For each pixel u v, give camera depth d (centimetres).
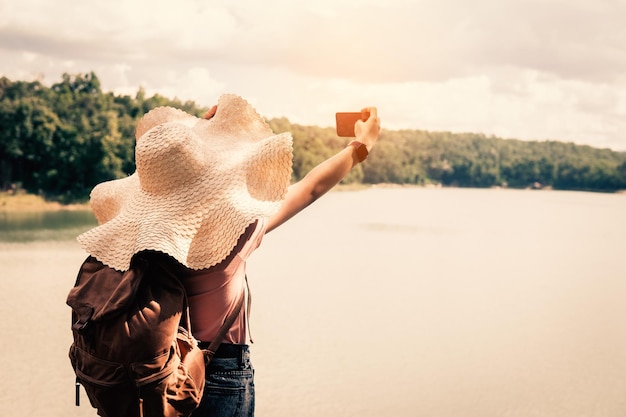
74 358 199
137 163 218
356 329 2231
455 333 2238
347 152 228
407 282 3353
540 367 1848
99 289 201
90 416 1407
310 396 1533
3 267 3541
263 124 243
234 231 207
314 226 6325
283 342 2022
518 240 5916
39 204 9294
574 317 2614
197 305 209
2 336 2055
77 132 10244
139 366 186
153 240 196
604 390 1661
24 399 1489
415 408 1468
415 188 18712
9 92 12069
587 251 5253
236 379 212
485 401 1541
